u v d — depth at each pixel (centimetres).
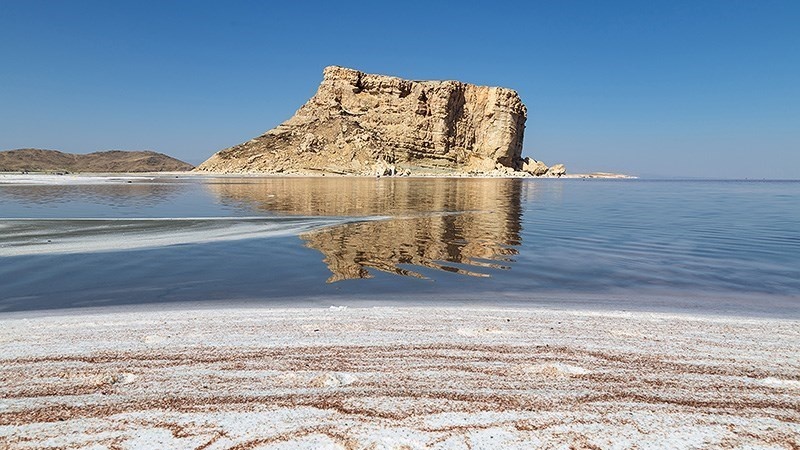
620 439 311
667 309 649
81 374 396
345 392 369
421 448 296
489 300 686
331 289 741
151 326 530
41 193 3064
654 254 1091
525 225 1641
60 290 709
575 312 618
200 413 334
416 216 1866
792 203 3159
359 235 1316
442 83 11688
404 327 538
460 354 455
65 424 319
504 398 363
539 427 322
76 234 1230
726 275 880
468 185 5628
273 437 306
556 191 4706
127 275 812
